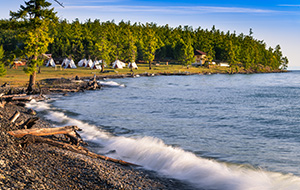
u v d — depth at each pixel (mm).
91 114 30078
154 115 30625
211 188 11602
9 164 9789
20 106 32594
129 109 34625
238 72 175500
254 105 41125
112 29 166000
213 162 14883
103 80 81562
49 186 9086
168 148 16844
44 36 49094
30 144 13508
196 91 62375
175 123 26266
